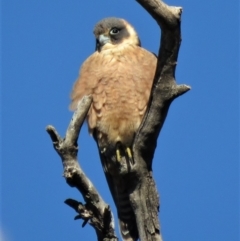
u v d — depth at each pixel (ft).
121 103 40.55
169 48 30.58
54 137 30.68
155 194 33.81
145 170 33.68
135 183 33.76
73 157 30.68
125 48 42.39
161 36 30.48
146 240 33.30
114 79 40.70
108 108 40.81
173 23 29.45
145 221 33.40
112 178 41.19
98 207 30.60
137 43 45.98
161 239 33.53
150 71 40.88
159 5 29.04
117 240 30.91
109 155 41.32
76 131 30.63
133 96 40.45
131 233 38.86
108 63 41.45
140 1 28.89
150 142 33.24
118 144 40.98
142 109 40.42
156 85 31.83
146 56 41.73
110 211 30.48
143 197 33.60
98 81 41.06
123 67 40.98
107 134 41.04
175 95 31.65
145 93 40.42
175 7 29.60
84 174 30.63
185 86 31.45
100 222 30.73
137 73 40.75
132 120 40.52
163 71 31.27
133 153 33.60
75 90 41.78
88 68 42.06
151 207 33.58
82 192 30.78
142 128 33.04
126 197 38.75
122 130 40.73
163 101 31.94
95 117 41.24
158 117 32.45
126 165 34.45
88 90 41.29
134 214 35.42
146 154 33.55
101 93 40.98
